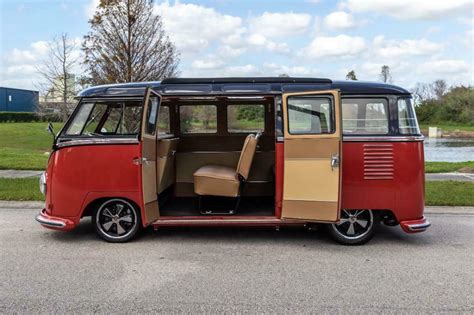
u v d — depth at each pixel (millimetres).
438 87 61594
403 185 5797
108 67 15141
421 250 5801
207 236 6398
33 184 9844
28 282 4566
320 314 3865
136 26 15227
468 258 5465
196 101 7297
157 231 6641
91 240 6125
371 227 5965
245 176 6246
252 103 7285
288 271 4957
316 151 5551
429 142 36688
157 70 15508
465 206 8367
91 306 4000
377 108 5828
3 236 6305
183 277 4746
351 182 5812
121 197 5898
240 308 3973
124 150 5836
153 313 3871
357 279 4719
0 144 23406
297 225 6031
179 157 7469
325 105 5512
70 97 21234
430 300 4180
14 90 57688
